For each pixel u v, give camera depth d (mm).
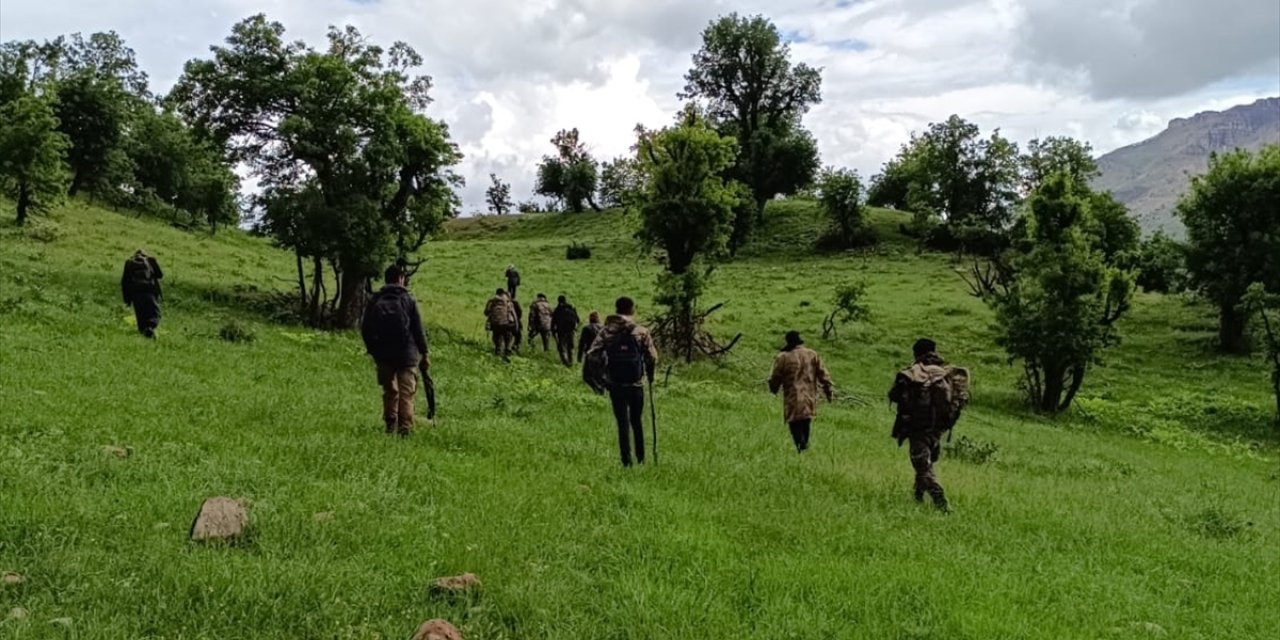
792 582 6273
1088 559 8453
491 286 49281
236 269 36562
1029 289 32656
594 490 8719
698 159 34188
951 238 69688
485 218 102312
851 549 7578
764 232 77750
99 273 28359
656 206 34000
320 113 26859
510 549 6414
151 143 62406
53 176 37094
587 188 106000
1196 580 8352
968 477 13008
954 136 71938
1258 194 40156
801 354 14430
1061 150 72312
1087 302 31531
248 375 15391
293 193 27219
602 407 16656
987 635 5656
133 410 10258
